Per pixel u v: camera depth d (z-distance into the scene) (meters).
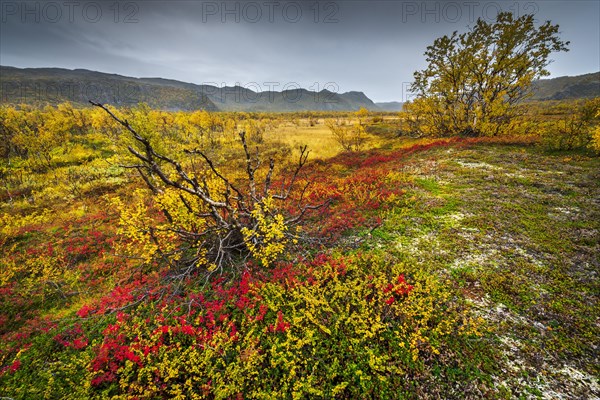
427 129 28.12
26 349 5.46
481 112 23.34
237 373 4.27
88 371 4.69
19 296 7.68
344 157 23.23
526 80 21.23
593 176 11.02
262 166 21.73
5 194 19.41
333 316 5.19
